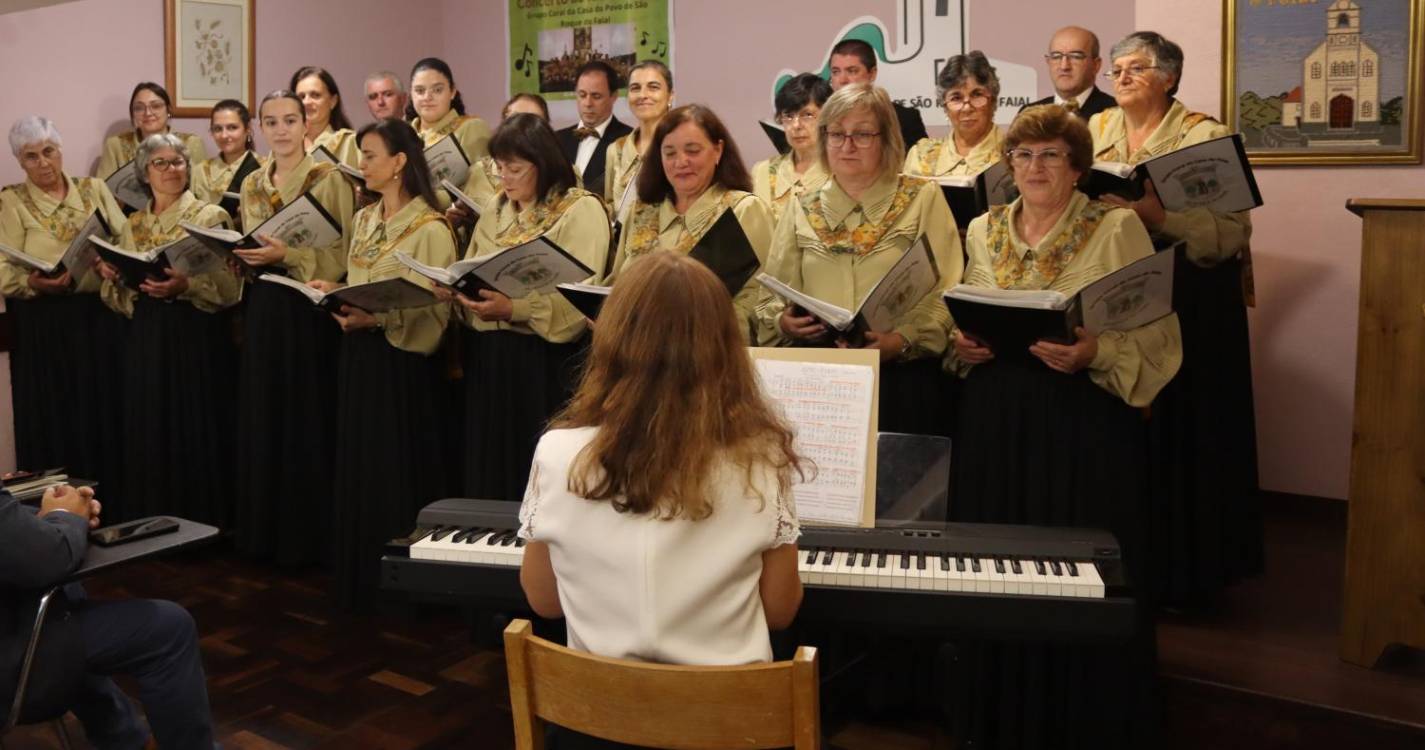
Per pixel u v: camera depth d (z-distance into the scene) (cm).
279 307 420
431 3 730
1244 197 317
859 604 213
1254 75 425
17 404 496
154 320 452
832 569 215
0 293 491
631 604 167
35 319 480
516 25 706
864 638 302
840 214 299
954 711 224
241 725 313
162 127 554
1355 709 276
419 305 358
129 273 440
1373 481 295
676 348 167
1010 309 252
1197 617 340
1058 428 267
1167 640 322
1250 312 448
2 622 232
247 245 404
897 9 578
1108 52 530
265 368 424
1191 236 337
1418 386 287
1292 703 282
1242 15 422
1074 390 267
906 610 212
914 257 266
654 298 169
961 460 282
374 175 376
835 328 269
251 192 457
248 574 435
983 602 210
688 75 648
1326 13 411
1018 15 548
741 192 326
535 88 706
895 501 236
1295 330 441
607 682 158
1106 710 269
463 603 231
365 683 340
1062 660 272
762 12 618
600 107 540
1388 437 292
